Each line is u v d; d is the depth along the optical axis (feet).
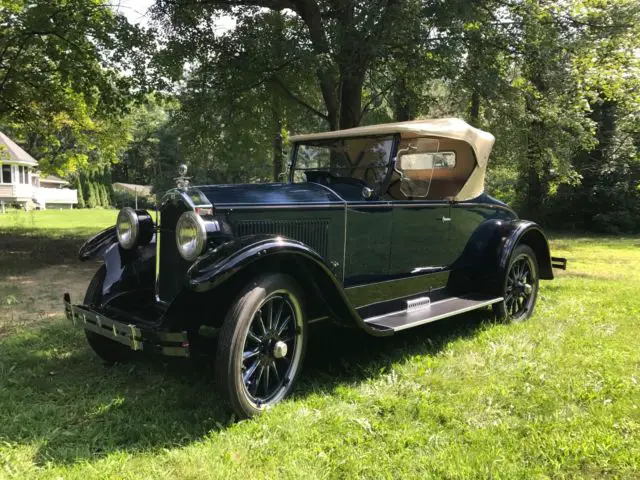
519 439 8.82
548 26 31.81
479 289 16.19
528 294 17.24
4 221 65.36
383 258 13.43
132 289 12.22
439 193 16.08
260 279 9.73
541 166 36.65
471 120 36.60
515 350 13.53
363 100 39.88
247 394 9.49
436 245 14.97
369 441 8.72
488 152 16.17
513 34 30.48
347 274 12.61
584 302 19.58
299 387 11.09
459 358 12.90
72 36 30.89
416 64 27.48
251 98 33.40
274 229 11.16
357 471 7.80
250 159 38.22
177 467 7.89
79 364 12.42
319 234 11.91
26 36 32.22
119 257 12.46
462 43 27.20
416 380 11.46
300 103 33.19
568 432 9.00
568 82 33.83
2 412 9.69
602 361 12.63
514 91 31.53
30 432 8.92
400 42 26.20
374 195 13.35
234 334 9.14
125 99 32.86
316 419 9.46
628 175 60.59
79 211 102.22
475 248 16.28
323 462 8.05
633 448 8.44
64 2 31.22
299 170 15.46
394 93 32.68
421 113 36.35
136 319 10.91
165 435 8.93
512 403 10.23
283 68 29.81
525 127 33.12
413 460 8.11
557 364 12.41
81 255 12.74
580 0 33.88
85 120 44.86
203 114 32.73
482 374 11.83
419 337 14.84
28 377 11.48
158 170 147.23
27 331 14.90
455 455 8.21
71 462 8.04
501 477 7.63
